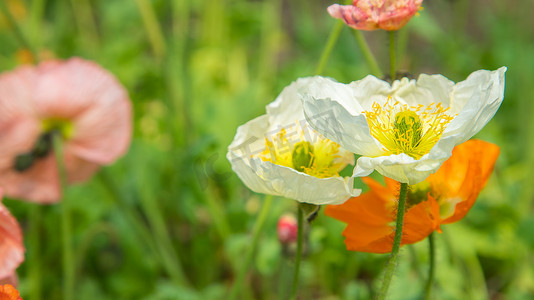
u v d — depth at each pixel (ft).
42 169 2.52
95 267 3.25
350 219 1.89
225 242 3.09
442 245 2.75
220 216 3.11
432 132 1.73
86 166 2.56
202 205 3.22
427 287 1.97
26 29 4.06
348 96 1.75
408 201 1.93
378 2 1.80
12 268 1.90
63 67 2.47
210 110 3.51
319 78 1.75
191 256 3.39
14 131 2.45
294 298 1.94
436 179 1.93
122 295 3.05
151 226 3.06
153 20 3.60
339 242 2.96
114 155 2.52
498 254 3.20
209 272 3.29
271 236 2.80
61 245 3.11
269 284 3.10
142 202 3.12
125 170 3.34
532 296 3.14
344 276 3.04
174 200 3.41
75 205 3.13
